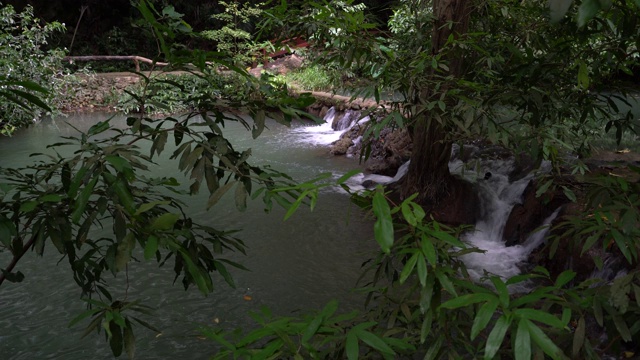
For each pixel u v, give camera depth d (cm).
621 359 325
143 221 121
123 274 502
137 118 145
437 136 622
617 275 395
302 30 309
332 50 318
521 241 561
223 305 448
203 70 132
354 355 96
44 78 850
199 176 136
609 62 223
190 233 141
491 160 702
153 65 138
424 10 635
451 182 649
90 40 1953
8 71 778
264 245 565
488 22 388
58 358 379
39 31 888
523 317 89
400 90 304
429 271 109
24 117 821
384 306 159
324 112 1266
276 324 108
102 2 1938
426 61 278
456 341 134
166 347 390
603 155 620
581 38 226
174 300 455
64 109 1405
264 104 142
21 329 414
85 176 123
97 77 1475
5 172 154
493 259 535
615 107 259
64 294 467
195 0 1930
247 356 105
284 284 482
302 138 1112
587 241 133
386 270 153
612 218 134
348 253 545
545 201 257
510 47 253
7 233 125
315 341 126
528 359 85
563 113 267
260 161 926
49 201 134
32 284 483
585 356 126
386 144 880
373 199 92
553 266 480
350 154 960
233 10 1566
